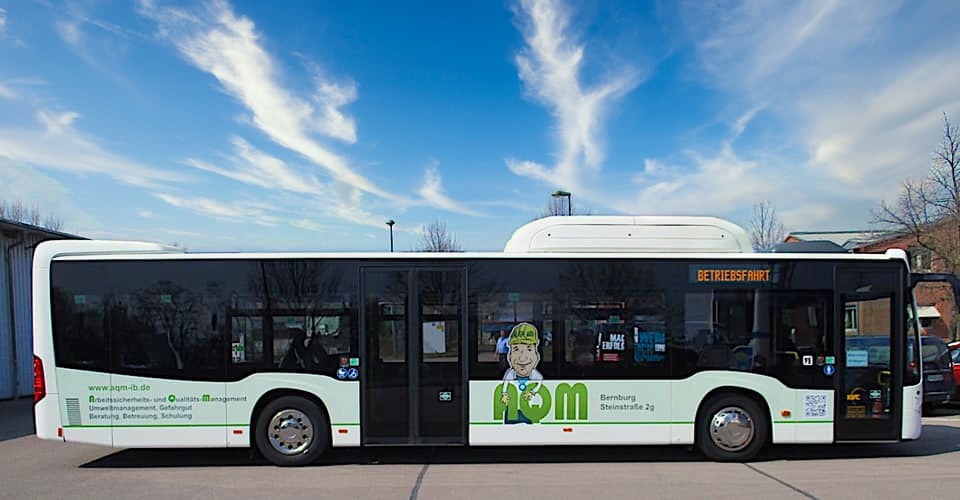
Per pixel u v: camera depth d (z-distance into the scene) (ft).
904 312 21.93
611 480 19.25
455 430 21.45
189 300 21.44
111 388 21.07
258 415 21.44
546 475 19.90
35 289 21.22
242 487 18.75
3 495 18.19
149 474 20.54
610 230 23.26
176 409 21.16
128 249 22.40
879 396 21.71
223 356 21.31
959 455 22.90
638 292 21.95
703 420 21.84
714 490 18.03
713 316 21.90
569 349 21.71
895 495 17.46
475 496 17.51
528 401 21.52
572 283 21.91
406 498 17.38
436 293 21.79
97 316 21.27
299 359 21.42
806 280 22.06
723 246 23.25
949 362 34.53
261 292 21.53
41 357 21.06
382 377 21.44
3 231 40.70
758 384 21.65
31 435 28.19
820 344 21.83
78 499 17.70
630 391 21.58
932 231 77.66
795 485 18.56
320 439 21.38
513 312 21.80
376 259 21.83
